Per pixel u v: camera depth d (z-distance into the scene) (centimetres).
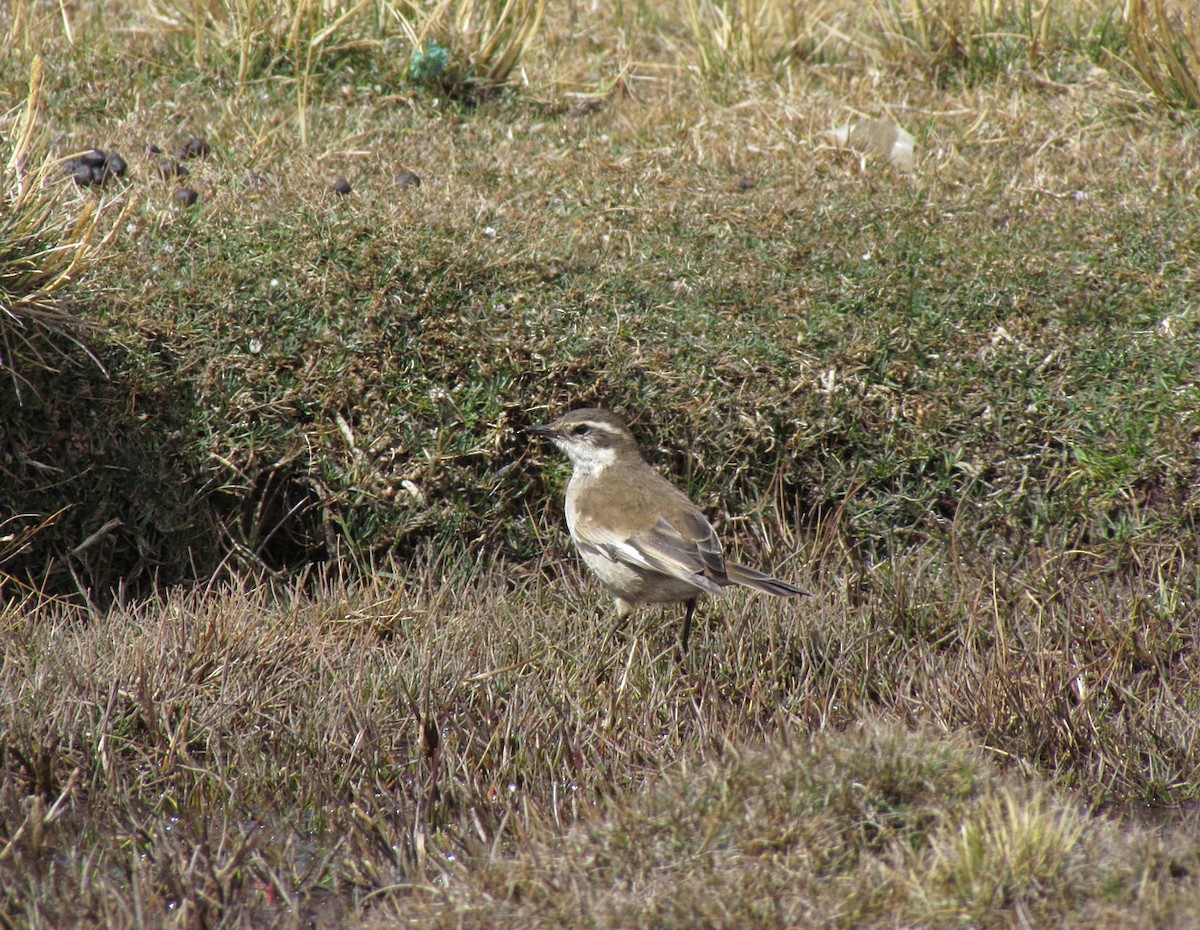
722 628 1045
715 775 736
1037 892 652
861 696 941
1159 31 1600
